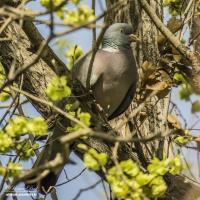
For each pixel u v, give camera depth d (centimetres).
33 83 1066
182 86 1190
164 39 1172
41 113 1067
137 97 1161
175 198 1066
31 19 758
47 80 1069
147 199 732
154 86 1100
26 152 898
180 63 1141
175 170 786
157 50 1179
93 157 732
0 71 1122
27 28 925
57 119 992
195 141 1057
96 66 1165
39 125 804
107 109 1161
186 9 1154
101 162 733
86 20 751
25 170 802
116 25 1220
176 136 1097
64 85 777
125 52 1218
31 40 942
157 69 1116
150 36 1193
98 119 1012
